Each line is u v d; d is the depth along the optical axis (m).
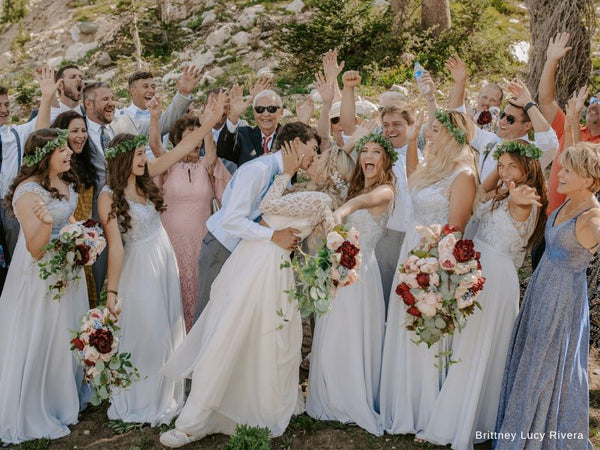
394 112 5.20
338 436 4.36
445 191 4.31
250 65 14.73
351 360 4.50
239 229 4.25
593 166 3.81
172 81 15.05
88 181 5.28
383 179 4.42
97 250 4.49
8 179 5.51
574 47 9.32
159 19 18.94
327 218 4.01
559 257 3.95
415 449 4.23
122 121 6.12
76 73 6.16
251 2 18.41
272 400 4.34
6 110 5.73
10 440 4.36
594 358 5.49
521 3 16.73
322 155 4.58
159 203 4.86
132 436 4.43
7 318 4.56
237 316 4.17
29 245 4.37
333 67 5.88
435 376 4.32
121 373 4.33
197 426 4.20
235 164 5.83
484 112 6.32
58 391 4.63
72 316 4.63
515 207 4.14
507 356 4.18
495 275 4.18
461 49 13.45
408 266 4.01
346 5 13.63
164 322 4.78
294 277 4.52
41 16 23.12
